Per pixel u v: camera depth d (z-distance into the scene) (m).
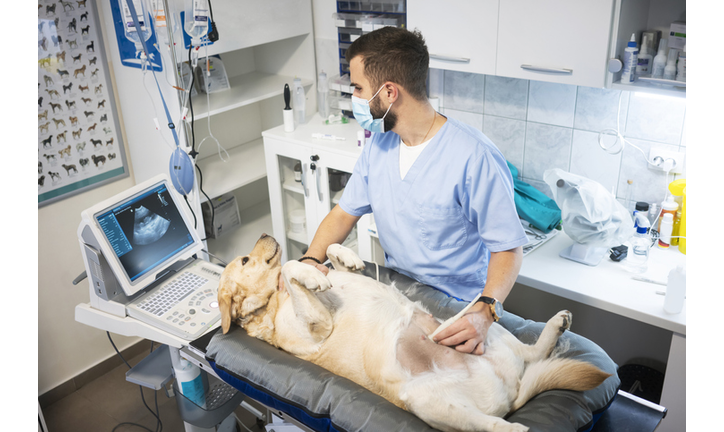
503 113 2.32
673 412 1.75
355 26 2.45
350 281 1.37
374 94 1.38
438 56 2.06
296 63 2.79
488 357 1.16
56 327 2.43
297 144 2.47
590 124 2.11
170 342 1.52
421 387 1.10
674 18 1.72
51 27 2.15
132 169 2.60
